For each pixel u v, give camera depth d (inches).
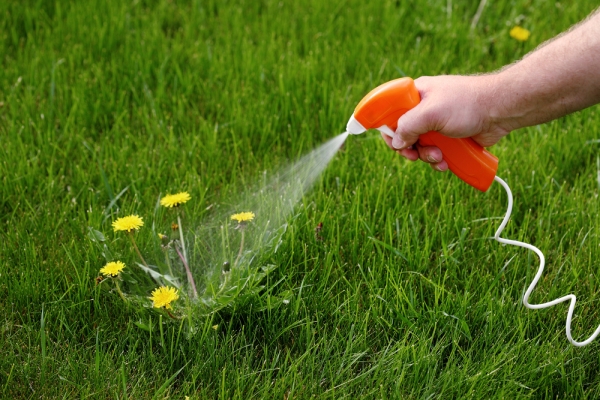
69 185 92.8
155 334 80.8
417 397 77.9
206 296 81.6
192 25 109.9
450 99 75.5
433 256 87.0
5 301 82.7
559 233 88.7
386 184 90.2
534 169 93.4
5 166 92.0
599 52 72.4
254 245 84.8
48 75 103.3
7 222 87.9
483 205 90.8
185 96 102.0
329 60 106.0
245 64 104.4
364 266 85.7
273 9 113.3
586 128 97.1
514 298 84.0
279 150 96.2
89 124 98.8
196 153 95.3
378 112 76.4
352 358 79.7
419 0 114.5
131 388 78.5
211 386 78.8
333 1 114.3
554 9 113.8
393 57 106.7
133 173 92.5
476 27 112.5
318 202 89.8
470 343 81.0
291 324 81.0
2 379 78.4
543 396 78.7
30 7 112.4
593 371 79.9
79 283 82.4
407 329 81.0
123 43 108.7
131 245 85.1
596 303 83.4
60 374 78.6
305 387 78.2
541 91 74.1
